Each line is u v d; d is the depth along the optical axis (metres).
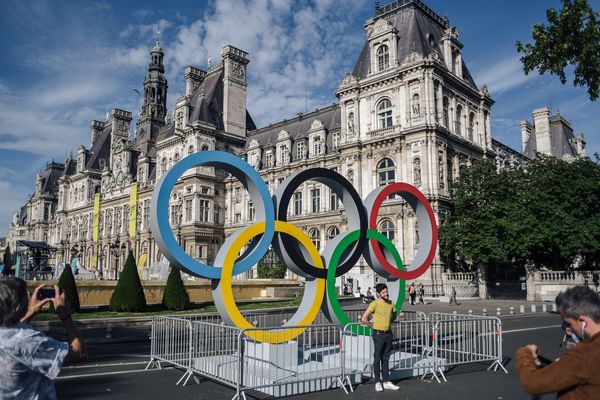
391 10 57.38
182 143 76.19
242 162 15.64
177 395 12.20
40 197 126.75
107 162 110.75
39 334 4.72
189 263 14.04
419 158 48.81
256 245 15.50
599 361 4.22
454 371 15.26
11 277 5.02
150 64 98.56
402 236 48.94
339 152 55.94
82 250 103.62
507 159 73.00
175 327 16.05
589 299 4.59
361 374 13.74
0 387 4.54
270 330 13.88
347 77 55.53
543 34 24.20
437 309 36.38
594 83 23.52
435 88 50.53
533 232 42.62
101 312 33.00
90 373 14.88
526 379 4.40
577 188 43.81
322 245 60.94
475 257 43.50
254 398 11.92
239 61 80.31
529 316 32.50
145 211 84.62
